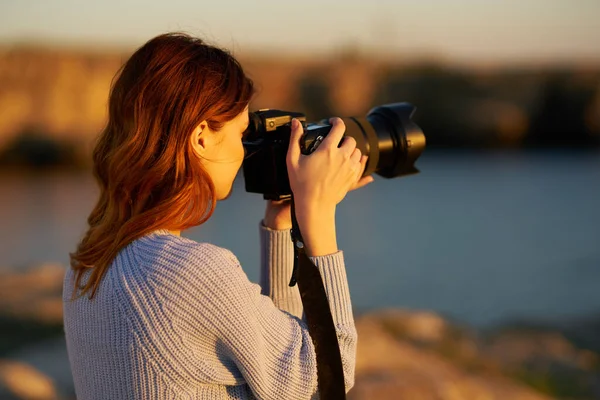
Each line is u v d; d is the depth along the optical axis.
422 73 42.56
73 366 1.18
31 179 25.73
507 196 20.39
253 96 1.26
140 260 1.09
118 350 1.07
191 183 1.13
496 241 14.33
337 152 1.26
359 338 4.88
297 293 1.45
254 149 1.38
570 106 40.66
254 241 12.81
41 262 11.70
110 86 1.23
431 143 40.91
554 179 24.09
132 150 1.11
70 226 15.02
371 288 10.78
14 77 33.16
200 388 1.08
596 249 13.58
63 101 33.19
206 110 1.13
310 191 1.23
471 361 5.27
